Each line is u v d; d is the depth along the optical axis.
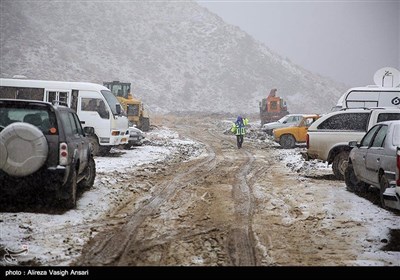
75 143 9.91
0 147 8.54
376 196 11.82
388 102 22.81
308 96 115.19
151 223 9.01
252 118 72.06
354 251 7.44
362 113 14.72
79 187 11.59
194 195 11.98
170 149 24.98
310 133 14.94
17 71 91.50
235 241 7.92
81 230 8.28
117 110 20.11
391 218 9.50
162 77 112.94
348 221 9.30
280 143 26.97
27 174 8.63
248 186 13.46
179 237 8.09
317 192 12.38
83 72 100.00
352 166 12.59
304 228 8.83
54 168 8.85
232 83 114.88
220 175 15.76
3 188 8.81
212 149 26.39
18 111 9.19
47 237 7.73
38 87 19.41
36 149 8.59
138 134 23.91
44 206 9.79
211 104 106.50
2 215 8.90
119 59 114.94
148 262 6.77
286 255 7.20
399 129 9.95
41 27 118.06
